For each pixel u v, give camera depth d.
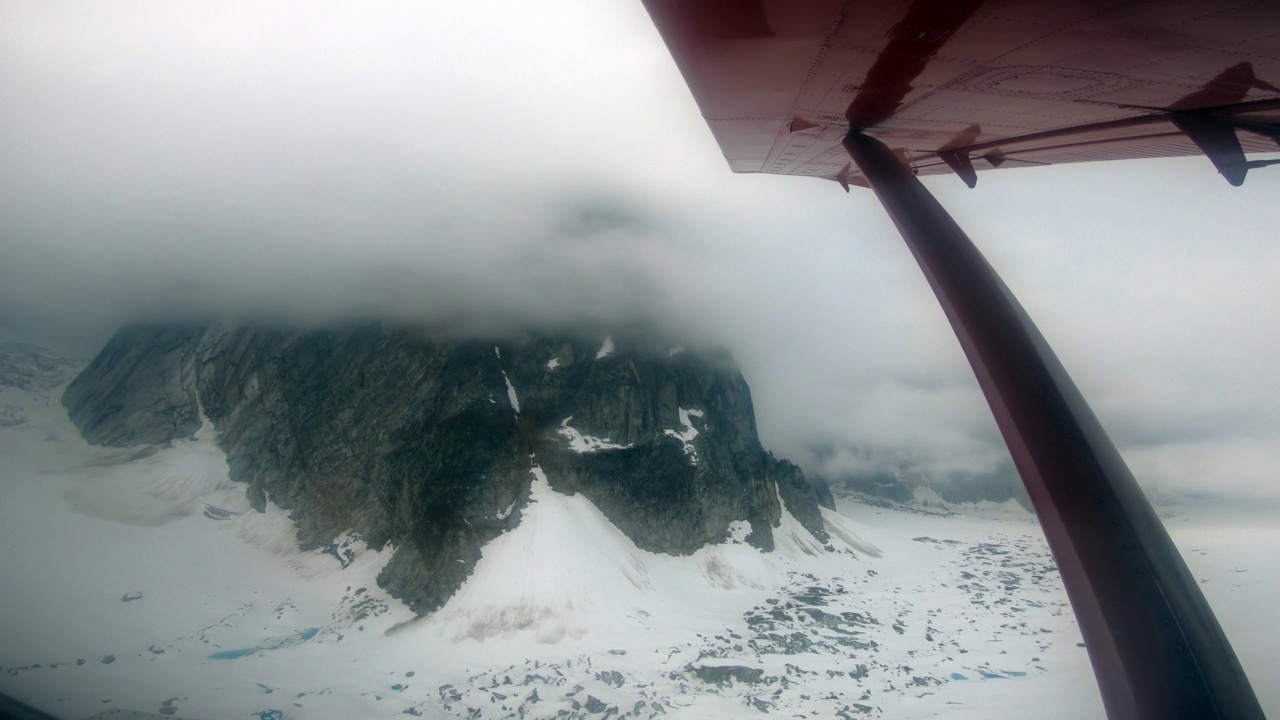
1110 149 11.35
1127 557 4.98
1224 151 8.42
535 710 113.19
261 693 114.88
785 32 7.86
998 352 6.25
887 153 9.92
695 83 9.91
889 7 7.00
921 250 7.66
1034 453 5.59
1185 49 6.98
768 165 14.63
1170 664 4.57
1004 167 13.26
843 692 126.75
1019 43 7.53
